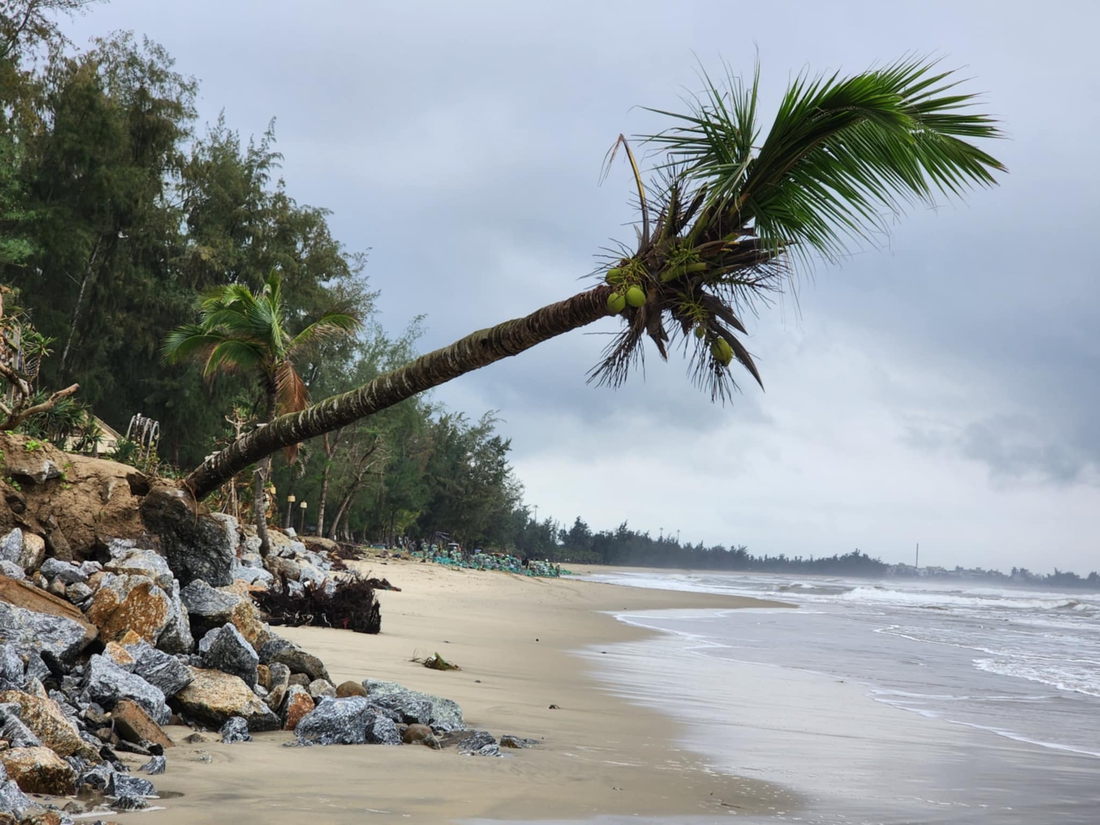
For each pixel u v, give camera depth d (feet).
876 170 23.54
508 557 207.72
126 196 126.11
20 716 17.57
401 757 22.25
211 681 24.45
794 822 19.31
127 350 135.74
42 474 35.58
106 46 136.26
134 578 26.66
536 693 37.73
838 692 46.29
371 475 210.59
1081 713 42.91
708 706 37.96
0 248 105.29
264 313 68.74
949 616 141.38
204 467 38.58
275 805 16.87
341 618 54.85
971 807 22.17
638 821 18.20
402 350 204.23
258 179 153.79
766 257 23.88
